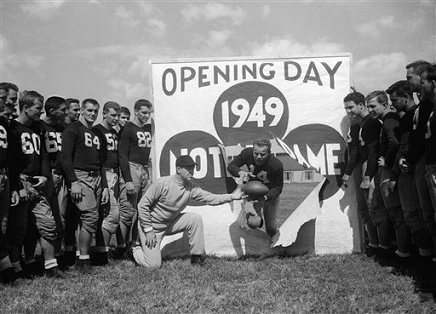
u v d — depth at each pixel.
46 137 6.32
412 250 6.23
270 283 5.27
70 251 6.52
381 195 6.08
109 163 6.77
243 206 6.82
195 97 7.04
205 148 7.00
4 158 5.27
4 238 5.36
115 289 5.16
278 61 7.04
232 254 6.83
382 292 4.87
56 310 4.53
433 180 4.55
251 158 6.58
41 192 5.77
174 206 6.09
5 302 4.79
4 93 5.39
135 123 7.11
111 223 6.48
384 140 5.84
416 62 5.30
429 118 4.71
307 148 6.91
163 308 4.54
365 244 7.16
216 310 4.51
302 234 6.86
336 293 4.85
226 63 7.07
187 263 6.32
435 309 4.26
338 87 6.95
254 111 6.98
